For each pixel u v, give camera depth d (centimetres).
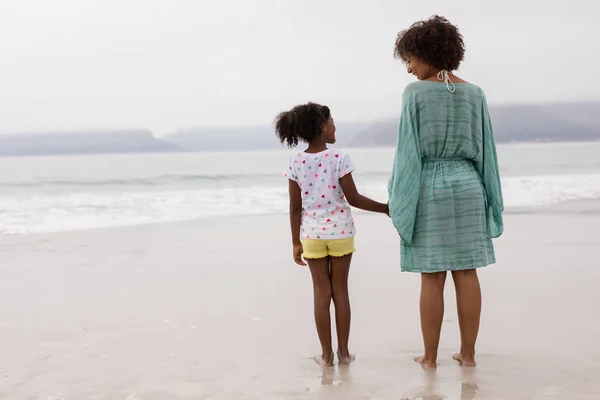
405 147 292
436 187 291
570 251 638
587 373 297
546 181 1345
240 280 534
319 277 318
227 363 325
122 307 445
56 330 389
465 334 309
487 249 302
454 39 295
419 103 291
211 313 427
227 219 930
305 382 296
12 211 1002
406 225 292
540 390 276
